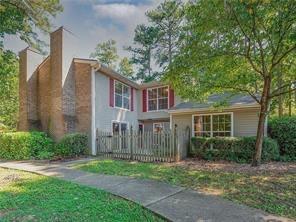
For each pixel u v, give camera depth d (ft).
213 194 19.69
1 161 40.52
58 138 48.26
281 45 27.04
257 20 25.12
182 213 15.57
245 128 42.34
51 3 48.34
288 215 15.20
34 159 41.93
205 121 47.37
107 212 15.78
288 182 23.02
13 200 18.25
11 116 78.28
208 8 25.08
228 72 31.55
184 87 32.35
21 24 48.49
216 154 38.81
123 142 42.32
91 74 49.44
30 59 55.16
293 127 38.60
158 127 66.64
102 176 26.78
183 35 29.12
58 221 14.30
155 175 26.91
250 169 29.50
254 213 15.51
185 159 39.22
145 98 67.72
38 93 55.98
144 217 15.10
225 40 28.07
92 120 48.32
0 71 52.90
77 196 19.25
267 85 30.19
